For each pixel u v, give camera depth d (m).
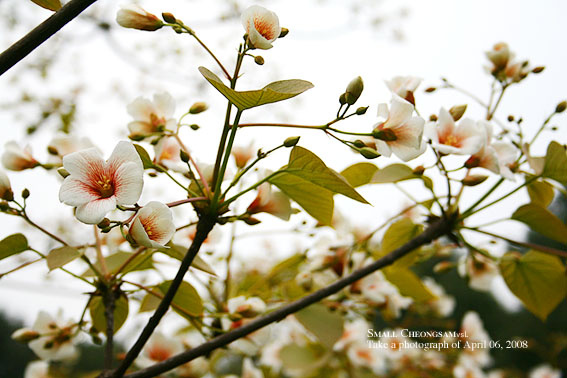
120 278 0.67
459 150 0.68
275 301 0.80
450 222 0.73
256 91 0.58
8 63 0.57
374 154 0.62
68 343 0.72
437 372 1.16
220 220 0.62
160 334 0.74
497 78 0.77
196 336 0.79
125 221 0.57
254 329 0.67
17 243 0.66
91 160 0.57
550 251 0.73
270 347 1.12
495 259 0.77
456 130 0.70
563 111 0.75
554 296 0.77
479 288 0.84
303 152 0.61
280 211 0.69
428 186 0.74
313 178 0.62
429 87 0.78
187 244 0.77
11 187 0.66
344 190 0.62
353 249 0.81
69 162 0.57
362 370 1.10
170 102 0.71
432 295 0.81
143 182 0.57
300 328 0.96
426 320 1.16
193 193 0.63
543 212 0.73
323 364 1.01
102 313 0.71
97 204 0.56
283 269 0.86
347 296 0.81
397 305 0.94
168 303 0.61
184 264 0.61
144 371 0.64
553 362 1.63
